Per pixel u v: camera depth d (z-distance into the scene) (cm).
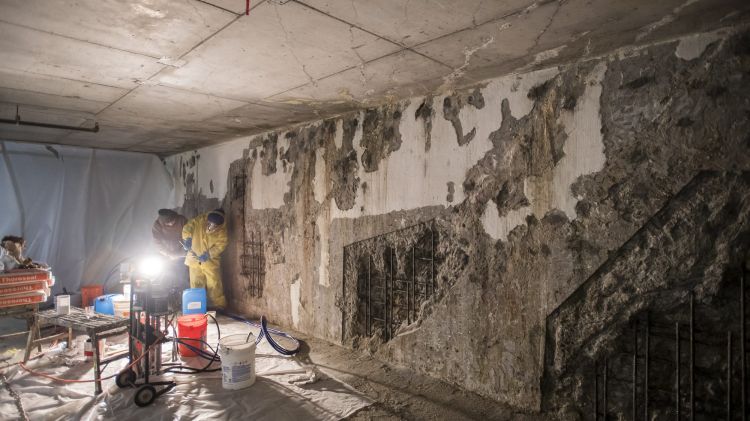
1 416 234
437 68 232
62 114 354
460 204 265
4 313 309
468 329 262
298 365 308
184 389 268
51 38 193
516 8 161
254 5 160
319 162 365
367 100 300
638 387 203
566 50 203
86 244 545
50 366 306
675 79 188
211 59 221
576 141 218
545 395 231
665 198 192
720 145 177
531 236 234
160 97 298
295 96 292
